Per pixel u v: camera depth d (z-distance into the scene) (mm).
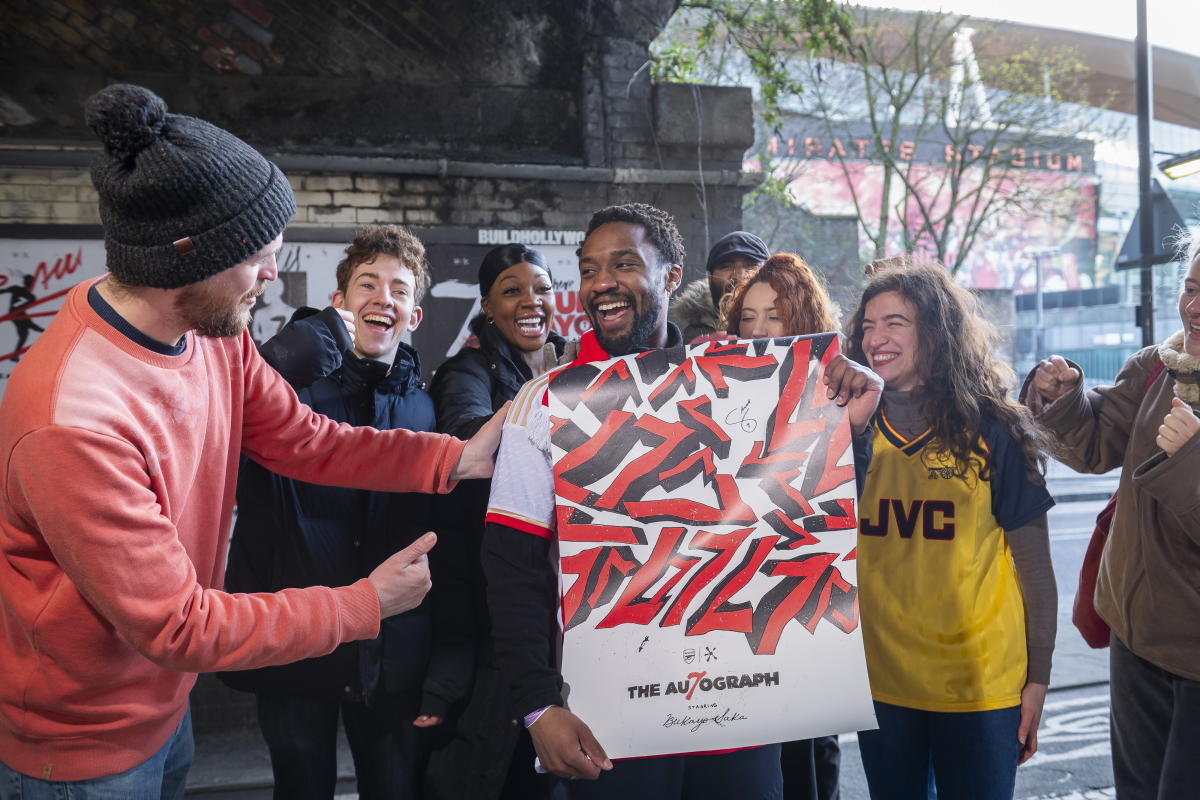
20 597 1366
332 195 4578
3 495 1312
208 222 1258
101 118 1206
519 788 2088
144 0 4473
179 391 1435
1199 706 2023
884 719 2129
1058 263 39938
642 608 1546
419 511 2205
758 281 2217
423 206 4688
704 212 5000
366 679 2049
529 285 2455
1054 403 2266
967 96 18094
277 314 4465
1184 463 1935
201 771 3770
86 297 1367
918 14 15719
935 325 2131
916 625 2086
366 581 1424
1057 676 4770
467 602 2125
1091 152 20312
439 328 4680
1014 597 2107
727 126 5004
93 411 1267
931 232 17859
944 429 2105
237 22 4586
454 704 2084
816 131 18516
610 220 1852
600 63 4926
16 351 4188
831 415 1641
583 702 1515
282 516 2150
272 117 4602
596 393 1602
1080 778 3463
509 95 4902
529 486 1602
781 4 6598
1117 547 2234
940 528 2102
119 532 1246
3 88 4262
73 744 1436
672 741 1530
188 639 1265
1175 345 2213
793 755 2189
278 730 2113
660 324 1902
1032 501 2115
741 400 1629
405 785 2162
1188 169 8086
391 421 2250
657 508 1571
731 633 1563
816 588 1594
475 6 4812
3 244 4168
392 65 4785
